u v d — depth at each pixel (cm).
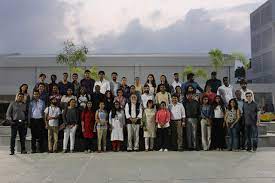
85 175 936
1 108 3675
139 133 1575
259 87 5772
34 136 1509
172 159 1217
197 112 1527
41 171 1011
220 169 990
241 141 1512
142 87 1616
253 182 809
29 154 1449
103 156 1336
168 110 1531
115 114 1512
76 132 1541
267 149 1550
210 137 1521
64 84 1585
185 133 1560
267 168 1000
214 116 1520
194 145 1522
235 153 1384
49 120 1498
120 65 5966
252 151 1443
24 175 950
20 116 1464
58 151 1540
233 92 1673
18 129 1480
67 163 1162
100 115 1491
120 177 899
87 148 1500
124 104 1541
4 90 5641
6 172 1000
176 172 952
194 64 6022
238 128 1484
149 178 877
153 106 1528
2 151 1598
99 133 1486
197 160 1184
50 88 1581
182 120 1522
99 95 1530
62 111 1528
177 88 1546
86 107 1499
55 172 989
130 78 5988
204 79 5562
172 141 1535
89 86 1611
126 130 1555
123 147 1560
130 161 1181
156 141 1556
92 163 1151
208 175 901
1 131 2106
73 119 1502
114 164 1118
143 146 1576
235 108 1488
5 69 6066
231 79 5788
